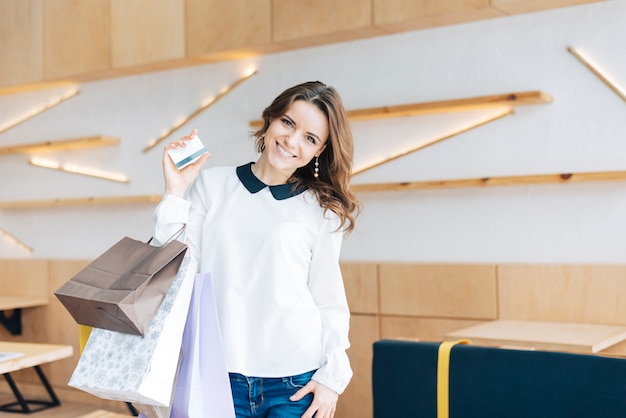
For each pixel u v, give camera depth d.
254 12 4.41
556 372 1.98
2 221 5.73
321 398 1.94
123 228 5.20
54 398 5.20
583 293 3.69
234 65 4.73
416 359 2.19
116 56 4.94
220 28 4.53
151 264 1.78
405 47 4.17
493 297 3.90
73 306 1.80
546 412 1.97
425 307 4.09
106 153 5.27
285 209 1.99
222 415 1.84
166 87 5.00
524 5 3.71
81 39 5.09
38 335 5.45
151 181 5.08
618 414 1.88
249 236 1.97
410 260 4.19
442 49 4.06
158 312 1.78
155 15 4.78
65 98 5.45
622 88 3.61
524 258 3.88
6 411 5.03
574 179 3.62
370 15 4.03
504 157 3.91
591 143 3.69
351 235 4.37
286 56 4.54
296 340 1.94
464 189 4.03
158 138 5.04
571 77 3.73
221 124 4.78
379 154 4.28
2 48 5.46
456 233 4.05
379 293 4.23
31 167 5.62
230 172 2.08
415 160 4.15
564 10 3.75
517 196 3.89
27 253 5.64
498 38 3.91
